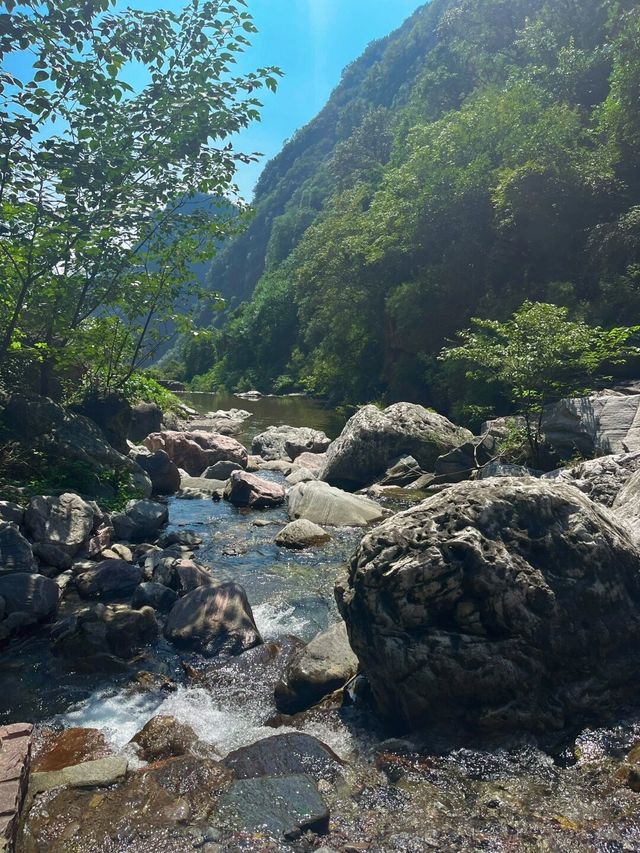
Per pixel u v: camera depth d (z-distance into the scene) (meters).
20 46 7.74
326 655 5.12
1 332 10.66
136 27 9.15
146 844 3.19
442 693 4.04
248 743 4.29
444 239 28.45
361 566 4.49
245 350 73.38
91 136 9.27
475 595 4.09
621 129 23.53
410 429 14.51
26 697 4.95
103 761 3.92
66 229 8.75
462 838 3.16
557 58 37.47
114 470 11.09
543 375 12.22
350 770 3.83
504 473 11.46
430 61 59.06
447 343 27.02
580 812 3.28
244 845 3.17
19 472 9.67
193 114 9.92
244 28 9.77
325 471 14.37
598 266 20.47
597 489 7.17
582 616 4.09
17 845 3.15
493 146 28.47
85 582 7.00
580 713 4.00
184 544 9.05
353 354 36.31
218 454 16.17
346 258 36.25
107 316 12.28
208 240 12.39
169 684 5.15
